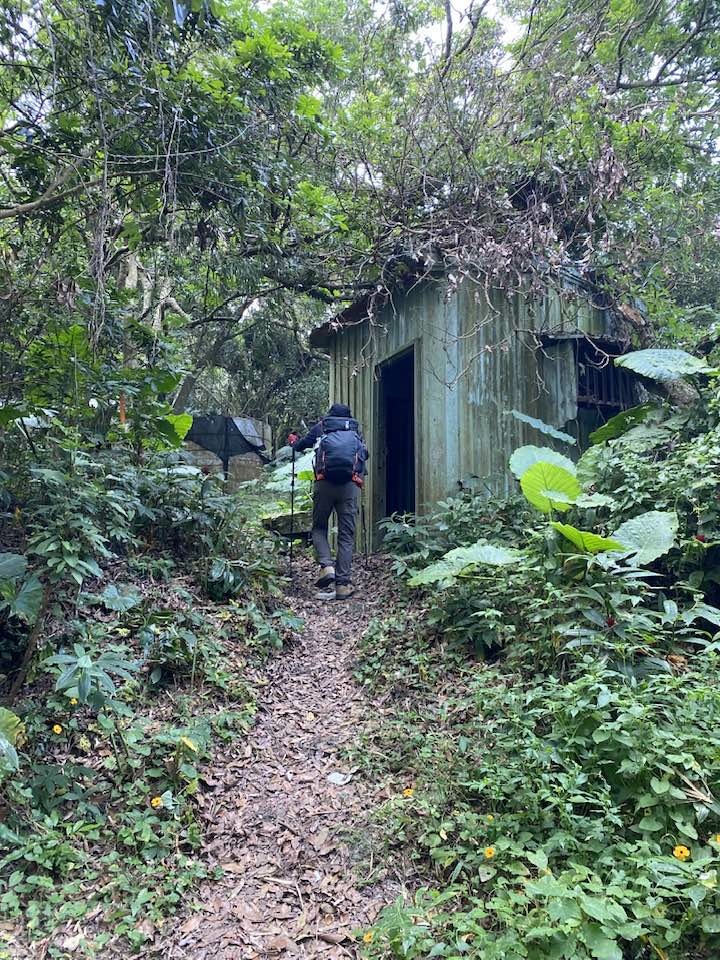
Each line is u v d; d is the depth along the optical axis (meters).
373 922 2.35
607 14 6.27
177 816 2.86
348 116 6.89
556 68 6.07
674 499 4.14
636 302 6.43
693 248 6.51
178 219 5.50
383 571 5.94
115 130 4.32
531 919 1.96
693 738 2.40
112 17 4.01
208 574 4.80
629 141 5.86
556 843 2.27
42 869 2.53
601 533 4.39
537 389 6.31
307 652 4.58
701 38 7.52
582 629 3.24
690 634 3.69
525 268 5.65
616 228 5.88
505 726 3.04
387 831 2.76
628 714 2.49
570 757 2.63
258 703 3.85
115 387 4.86
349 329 7.84
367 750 3.36
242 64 4.96
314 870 2.65
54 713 3.20
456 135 5.83
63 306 4.71
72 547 3.31
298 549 7.17
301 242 6.41
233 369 15.88
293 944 2.30
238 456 11.66
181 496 5.18
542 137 5.79
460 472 5.92
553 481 4.12
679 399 5.54
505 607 4.10
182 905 2.49
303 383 15.88
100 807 2.87
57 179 4.46
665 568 4.17
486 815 2.59
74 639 3.51
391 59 7.72
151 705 3.53
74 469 3.90
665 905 2.01
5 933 2.26
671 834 2.24
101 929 2.34
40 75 4.36
